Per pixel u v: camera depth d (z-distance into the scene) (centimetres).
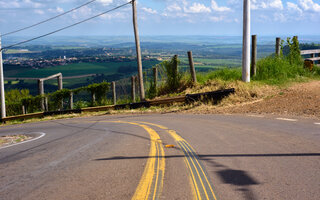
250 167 386
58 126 1295
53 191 332
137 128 895
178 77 1784
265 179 337
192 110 1287
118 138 716
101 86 2072
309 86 1243
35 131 1173
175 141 612
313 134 575
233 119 900
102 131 910
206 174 368
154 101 1611
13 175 420
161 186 331
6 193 336
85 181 364
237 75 1574
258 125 741
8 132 1262
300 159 409
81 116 1778
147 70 1909
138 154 505
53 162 490
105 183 351
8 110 2425
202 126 815
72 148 622
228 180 341
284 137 566
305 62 1585
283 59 1614
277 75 1478
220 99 1352
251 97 1246
